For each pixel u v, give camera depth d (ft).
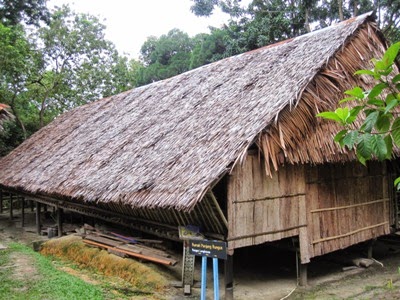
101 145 40.83
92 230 40.09
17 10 65.92
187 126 32.37
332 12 72.43
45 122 92.79
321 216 30.32
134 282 28.86
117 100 56.90
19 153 59.98
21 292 22.72
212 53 92.22
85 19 90.38
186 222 28.09
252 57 39.68
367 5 67.21
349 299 26.68
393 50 8.63
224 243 21.43
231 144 24.52
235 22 82.58
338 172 31.99
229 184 24.90
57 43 87.56
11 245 35.04
